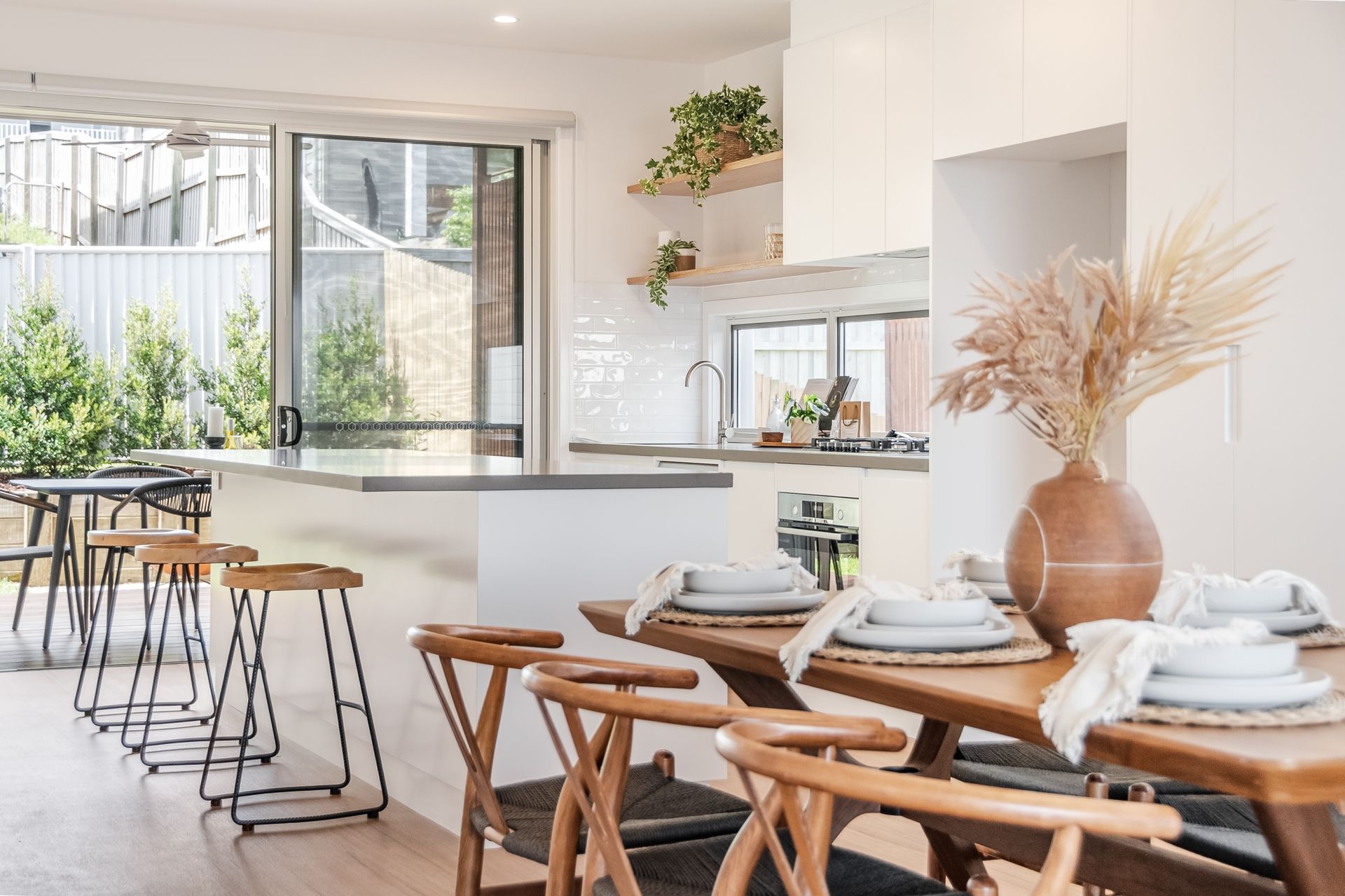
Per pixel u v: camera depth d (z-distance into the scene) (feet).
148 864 11.26
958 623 6.65
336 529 15.07
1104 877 7.16
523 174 23.38
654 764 8.46
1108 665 5.10
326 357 22.34
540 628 12.16
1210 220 12.55
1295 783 4.26
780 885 6.25
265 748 15.66
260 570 13.10
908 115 16.93
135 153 37.40
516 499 12.05
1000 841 7.51
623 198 23.79
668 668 6.68
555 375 23.44
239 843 11.89
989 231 16.15
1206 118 12.60
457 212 23.04
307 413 22.26
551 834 7.06
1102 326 6.54
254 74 21.49
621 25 21.49
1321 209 11.53
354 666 14.37
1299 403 11.73
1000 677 5.84
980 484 15.94
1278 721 4.81
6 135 36.45
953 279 15.99
